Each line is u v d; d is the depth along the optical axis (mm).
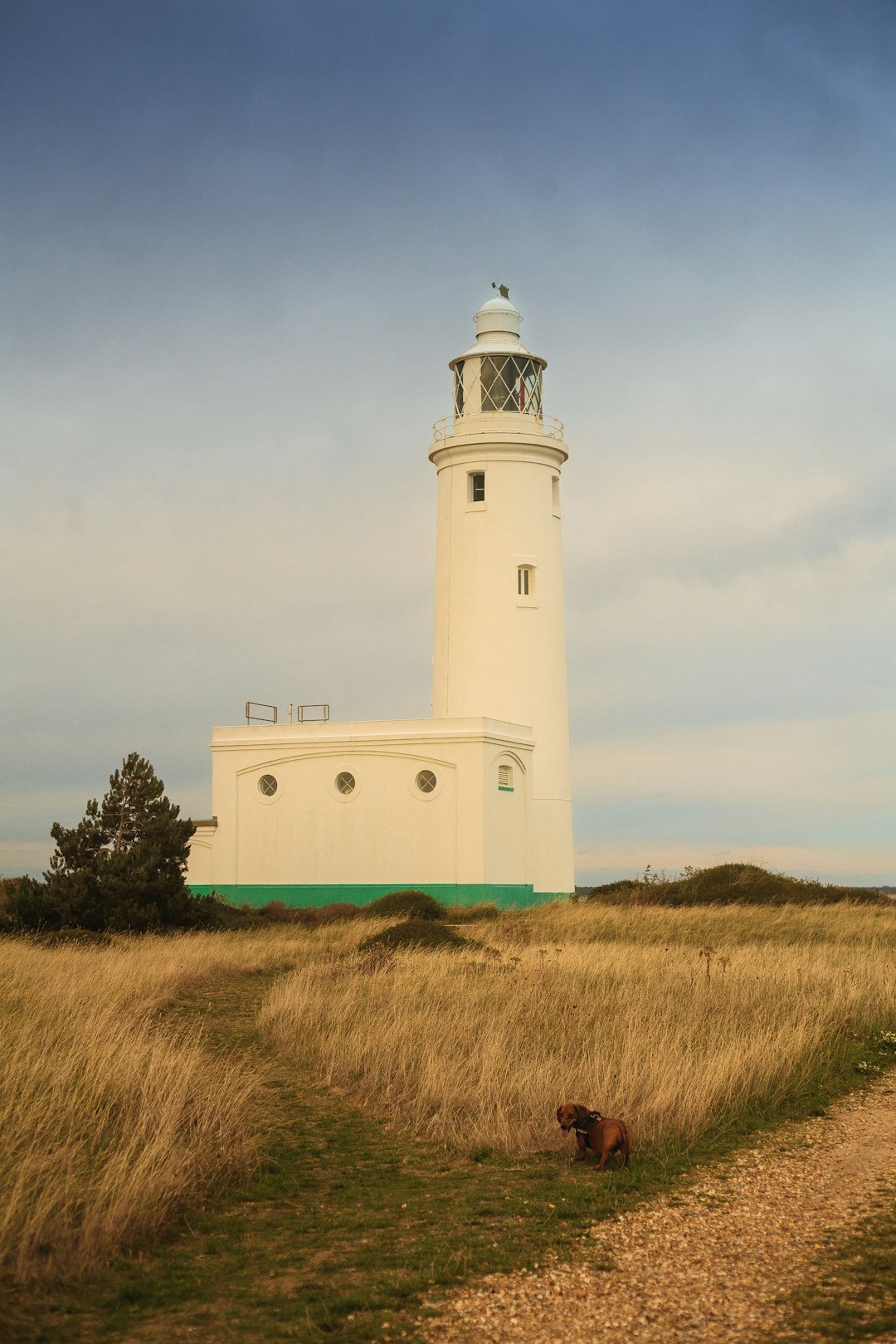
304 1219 9703
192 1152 10398
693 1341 6996
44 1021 14992
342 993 19422
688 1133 11773
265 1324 7543
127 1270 8578
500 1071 13195
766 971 21031
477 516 50938
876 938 29531
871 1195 9758
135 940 31031
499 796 46812
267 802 48406
